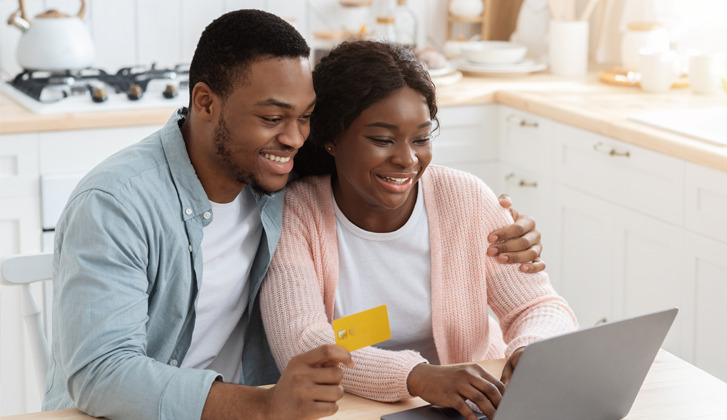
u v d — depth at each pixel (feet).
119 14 10.62
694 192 7.50
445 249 5.13
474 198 5.19
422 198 5.14
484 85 10.37
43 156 8.44
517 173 10.04
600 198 8.73
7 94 9.33
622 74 10.41
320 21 11.46
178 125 4.76
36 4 10.21
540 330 4.79
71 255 4.20
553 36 10.96
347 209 5.04
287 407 3.91
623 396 4.12
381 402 4.34
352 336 4.03
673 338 8.04
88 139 8.56
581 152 8.91
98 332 4.09
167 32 10.85
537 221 9.80
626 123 8.29
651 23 10.28
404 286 5.08
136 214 4.34
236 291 4.99
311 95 4.41
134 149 4.63
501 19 12.01
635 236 8.34
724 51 10.28
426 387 4.19
